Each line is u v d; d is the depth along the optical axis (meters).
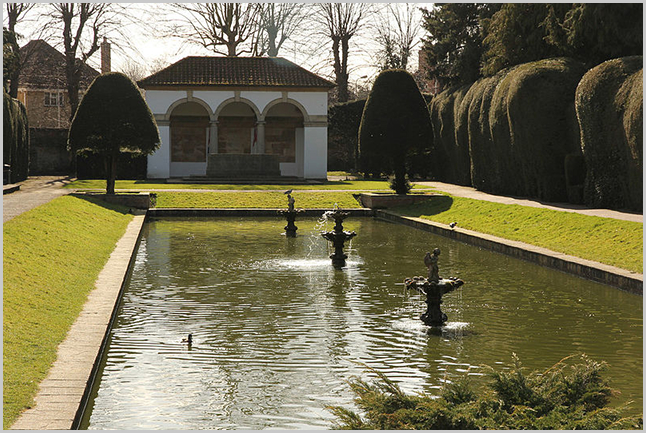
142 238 23.38
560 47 32.00
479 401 6.56
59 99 67.50
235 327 11.62
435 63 51.41
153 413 7.85
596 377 7.12
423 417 6.27
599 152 24.91
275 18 61.31
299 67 51.09
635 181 22.80
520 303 13.59
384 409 6.52
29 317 10.25
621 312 12.80
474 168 36.94
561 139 28.22
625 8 27.86
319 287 15.10
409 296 14.23
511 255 19.53
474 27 47.53
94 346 9.17
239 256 19.50
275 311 12.81
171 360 9.77
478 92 36.69
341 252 18.22
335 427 7.47
